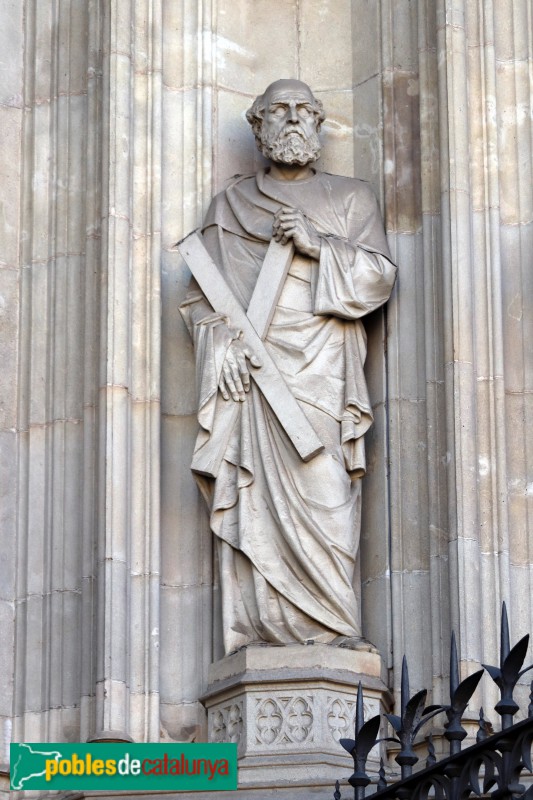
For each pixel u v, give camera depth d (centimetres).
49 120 1133
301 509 1024
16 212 1123
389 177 1102
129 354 1069
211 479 1045
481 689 992
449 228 1058
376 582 1049
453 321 1044
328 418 1045
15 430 1088
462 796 788
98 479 1047
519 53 1104
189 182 1124
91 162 1108
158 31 1126
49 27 1150
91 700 1016
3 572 1064
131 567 1041
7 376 1095
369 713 1004
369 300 1061
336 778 975
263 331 1051
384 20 1133
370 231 1079
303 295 1065
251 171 1135
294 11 1171
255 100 1114
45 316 1100
